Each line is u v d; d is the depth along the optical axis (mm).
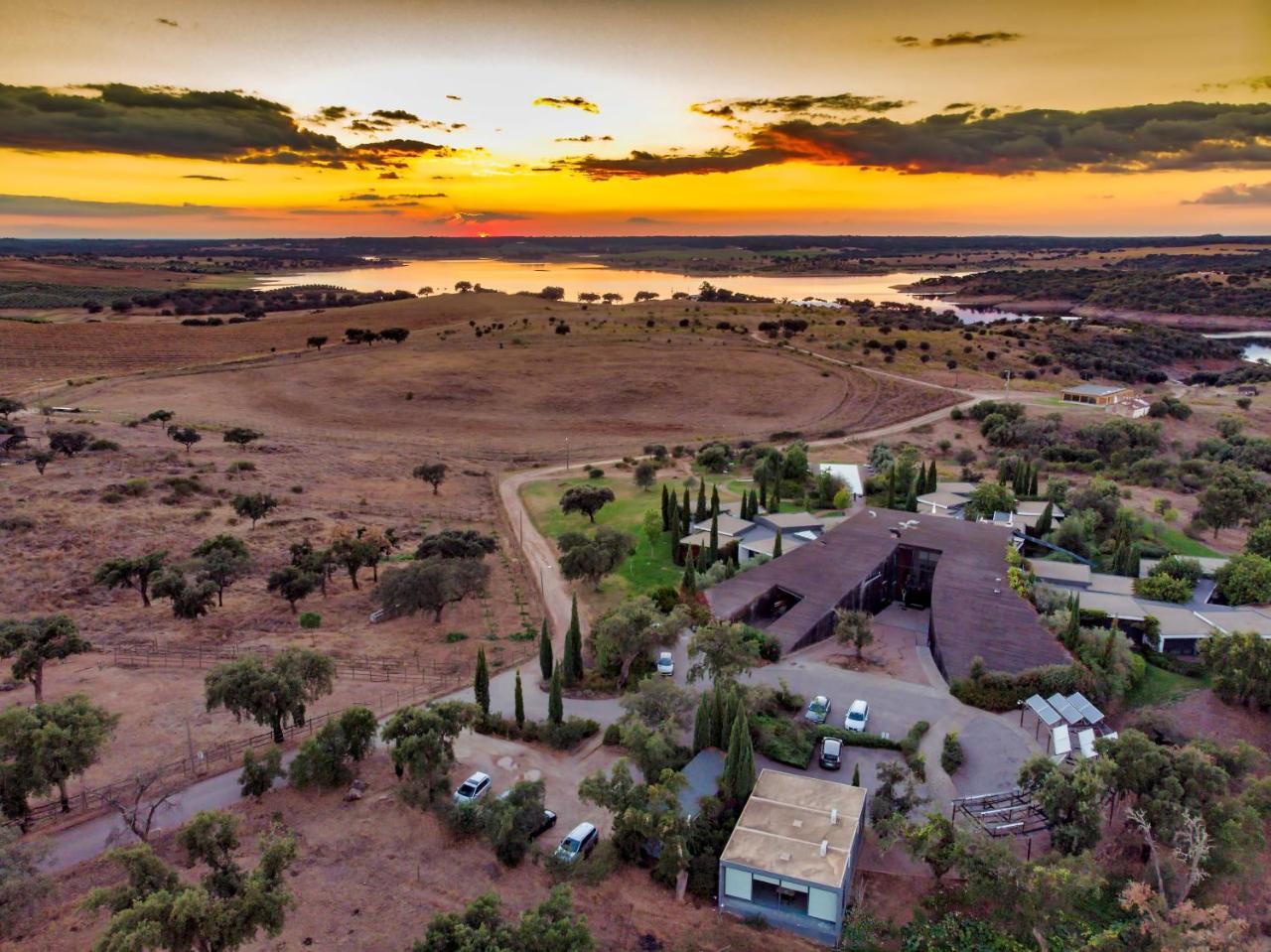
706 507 116062
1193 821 44406
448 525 119188
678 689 61000
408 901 45031
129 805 52094
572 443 179750
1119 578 88562
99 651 73500
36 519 102750
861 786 54938
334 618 84812
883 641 79062
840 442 171750
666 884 47875
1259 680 65125
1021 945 43719
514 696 66375
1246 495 113188
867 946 43875
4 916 39812
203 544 95188
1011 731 62594
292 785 54938
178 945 36531
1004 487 113875
